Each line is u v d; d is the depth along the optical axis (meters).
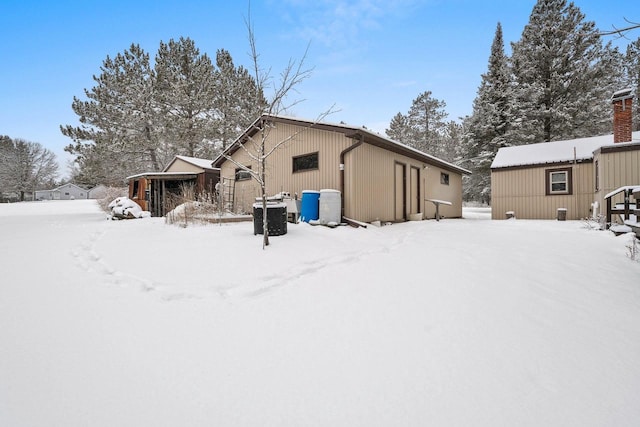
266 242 4.78
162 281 3.23
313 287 3.19
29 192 47.31
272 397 1.55
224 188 11.63
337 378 1.71
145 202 14.51
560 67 19.73
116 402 1.50
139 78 20.48
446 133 38.47
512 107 20.55
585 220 10.27
